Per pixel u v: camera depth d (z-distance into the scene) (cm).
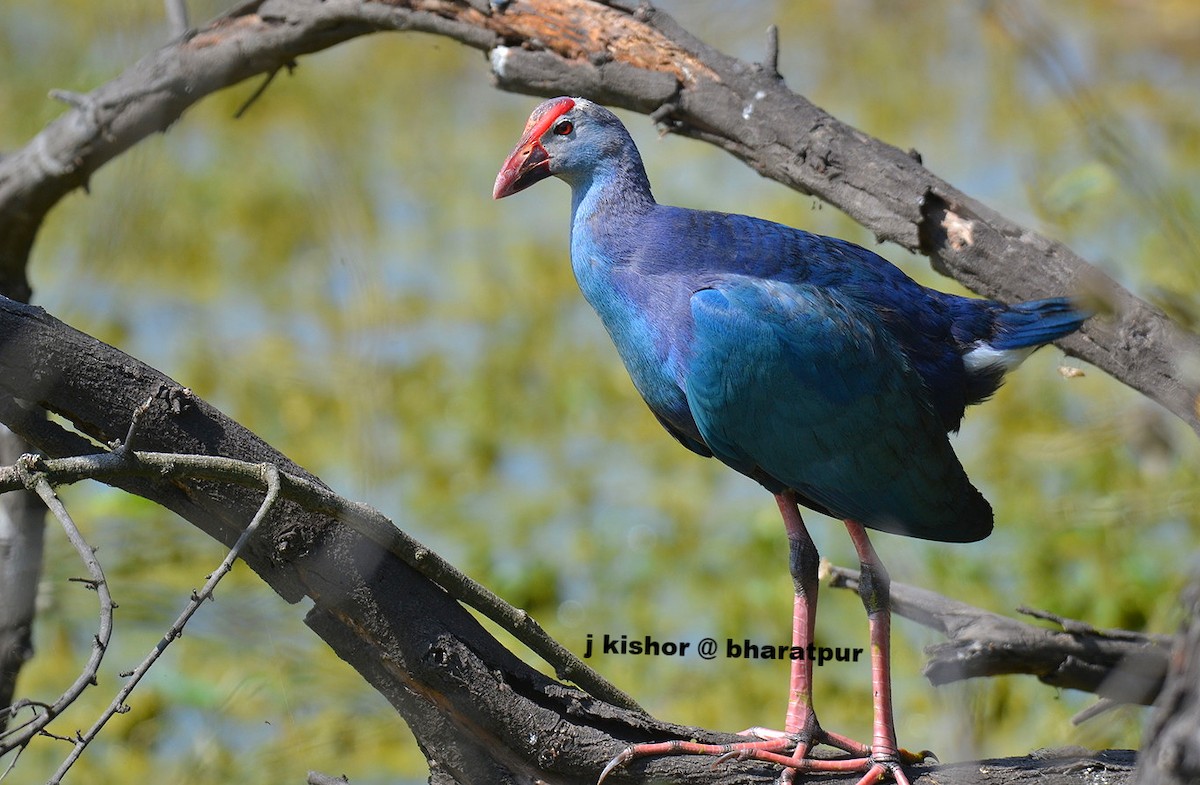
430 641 630
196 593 540
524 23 866
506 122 2195
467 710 636
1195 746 456
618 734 647
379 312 1124
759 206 1852
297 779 1007
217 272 1744
